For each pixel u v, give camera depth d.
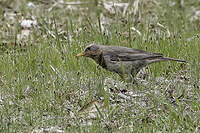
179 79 12.76
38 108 10.91
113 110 10.62
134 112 10.80
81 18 20.30
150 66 13.52
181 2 22.19
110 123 10.14
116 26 17.11
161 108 10.90
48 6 22.20
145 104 11.27
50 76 12.52
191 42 14.88
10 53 14.45
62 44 15.05
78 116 10.65
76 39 15.67
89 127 9.78
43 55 14.14
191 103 11.15
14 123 10.02
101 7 21.19
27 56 14.00
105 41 15.25
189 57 13.96
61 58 14.18
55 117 10.59
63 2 22.28
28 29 18.38
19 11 21.08
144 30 16.66
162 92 11.92
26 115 10.28
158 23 18.08
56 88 11.84
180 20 19.44
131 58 12.39
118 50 12.52
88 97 11.52
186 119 10.12
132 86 12.20
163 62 13.66
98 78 12.27
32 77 12.70
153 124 10.04
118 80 12.76
